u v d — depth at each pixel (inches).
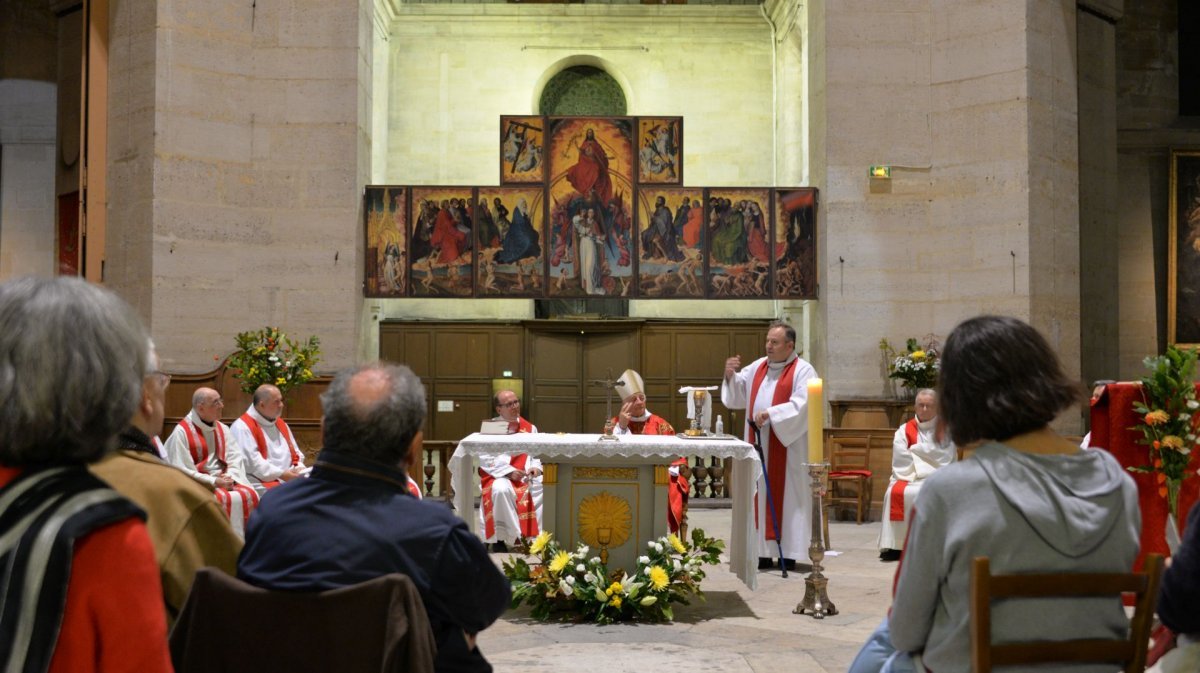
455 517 101.7
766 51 776.3
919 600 91.0
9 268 658.2
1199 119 705.6
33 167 663.8
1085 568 88.7
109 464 95.5
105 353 63.8
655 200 556.4
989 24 524.1
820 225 545.6
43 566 57.5
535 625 253.8
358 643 88.9
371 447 100.7
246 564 97.4
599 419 748.6
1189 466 207.0
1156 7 708.0
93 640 59.0
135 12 504.4
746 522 277.4
